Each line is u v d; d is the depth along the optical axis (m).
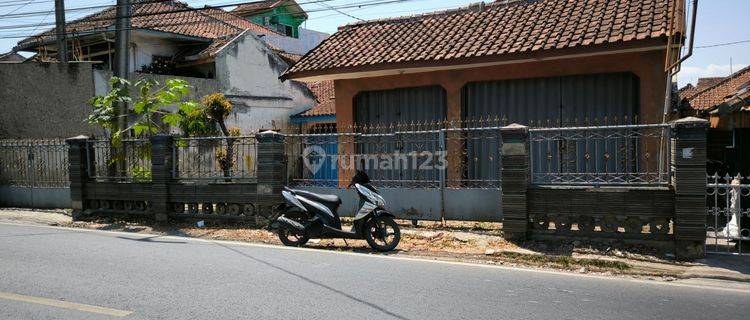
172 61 21.52
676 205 7.35
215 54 20.52
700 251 7.26
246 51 21.89
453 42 11.80
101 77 17.98
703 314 5.19
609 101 10.66
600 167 10.62
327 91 25.48
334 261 7.52
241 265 7.24
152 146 11.41
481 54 10.73
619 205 7.79
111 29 19.41
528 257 7.64
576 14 11.39
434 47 11.83
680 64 9.57
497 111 11.66
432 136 10.01
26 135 17.03
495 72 11.43
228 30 23.98
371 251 8.41
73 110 17.44
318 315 5.15
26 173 14.50
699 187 7.21
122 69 13.59
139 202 11.83
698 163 7.21
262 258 7.72
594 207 7.95
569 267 7.24
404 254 8.14
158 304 5.50
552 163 10.77
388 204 10.09
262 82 22.56
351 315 5.14
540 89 11.26
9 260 7.58
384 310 5.29
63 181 13.91
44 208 14.07
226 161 10.91
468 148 11.12
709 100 15.98
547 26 11.22
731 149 10.63
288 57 24.31
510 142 8.34
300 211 8.91
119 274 6.73
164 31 20.53
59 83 17.31
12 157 14.72
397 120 12.85
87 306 5.45
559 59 10.75
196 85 19.86
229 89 21.19
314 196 8.87
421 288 6.08
